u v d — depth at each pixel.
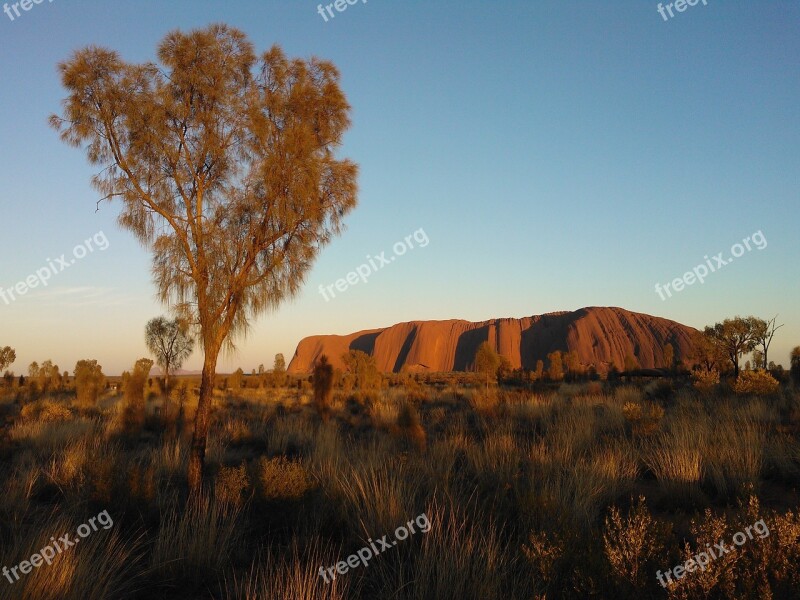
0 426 18.66
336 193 9.10
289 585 4.74
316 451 10.86
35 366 54.19
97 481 7.53
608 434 12.84
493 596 4.40
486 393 24.75
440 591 4.55
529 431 14.87
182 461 11.02
